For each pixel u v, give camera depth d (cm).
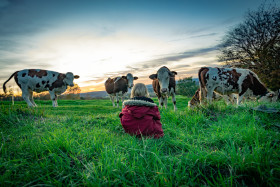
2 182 143
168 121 373
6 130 329
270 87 1451
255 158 160
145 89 324
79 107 1027
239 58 1767
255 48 1648
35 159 192
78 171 167
